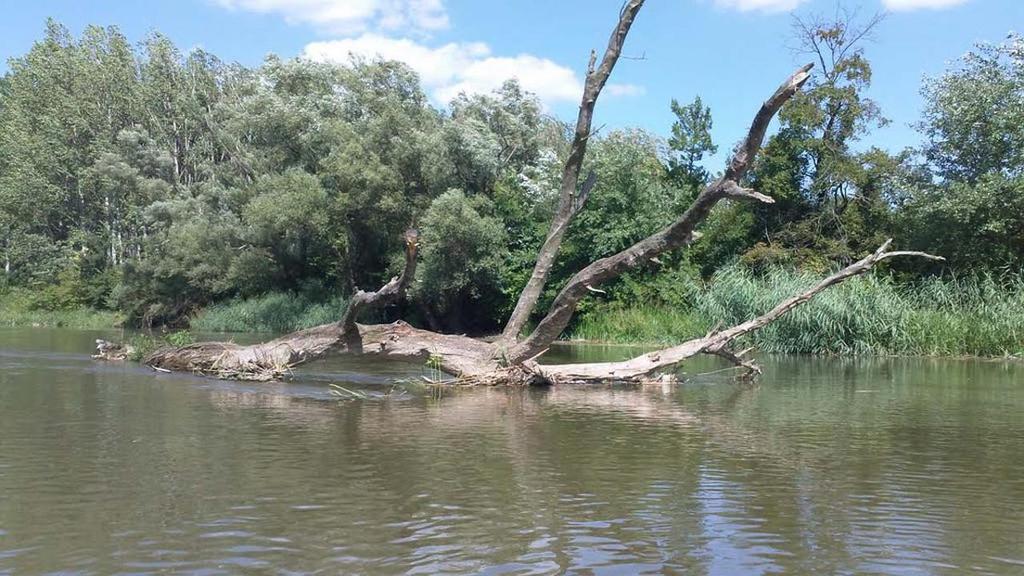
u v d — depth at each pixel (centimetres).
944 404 1112
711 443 813
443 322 3456
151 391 1222
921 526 528
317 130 3522
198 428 884
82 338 2719
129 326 4162
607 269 1323
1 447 769
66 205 5181
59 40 5212
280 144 3712
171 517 537
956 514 556
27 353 1980
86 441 802
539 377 1397
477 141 3391
